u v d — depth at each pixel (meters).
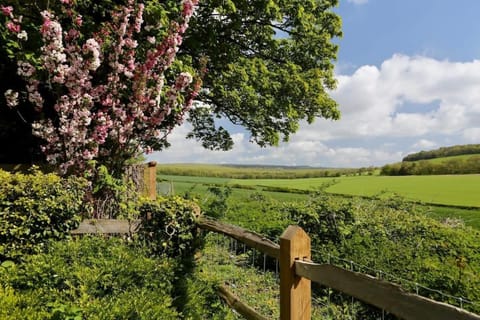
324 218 5.70
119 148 6.14
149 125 6.34
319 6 12.23
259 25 10.92
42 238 4.01
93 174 5.52
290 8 10.71
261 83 10.62
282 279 2.08
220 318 3.24
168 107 6.23
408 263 4.18
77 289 2.67
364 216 5.96
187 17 6.00
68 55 5.65
